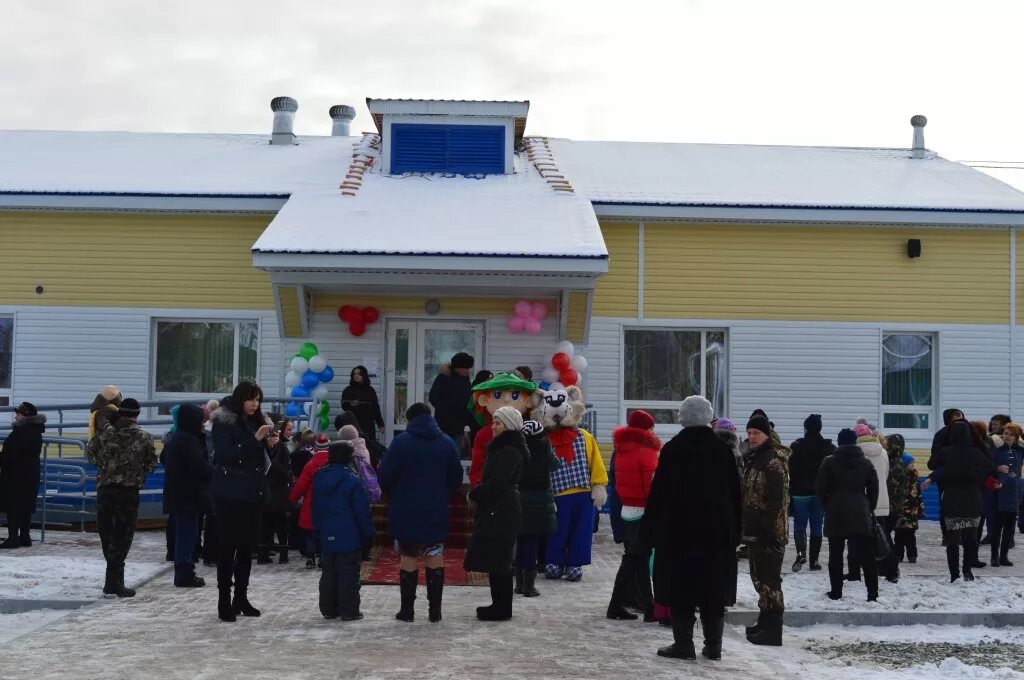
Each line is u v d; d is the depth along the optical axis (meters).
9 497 14.66
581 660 8.59
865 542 12.12
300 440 14.95
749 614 11.38
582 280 17.36
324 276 17.39
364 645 8.95
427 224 17.91
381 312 18.94
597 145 24.44
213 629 9.60
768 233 19.84
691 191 20.25
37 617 10.66
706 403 9.22
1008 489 14.77
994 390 19.94
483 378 15.75
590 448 12.80
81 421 19.42
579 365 18.17
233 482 10.02
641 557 10.48
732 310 19.78
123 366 19.47
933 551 16.36
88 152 22.11
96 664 8.14
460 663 8.31
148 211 19.45
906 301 19.92
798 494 14.30
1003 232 20.00
